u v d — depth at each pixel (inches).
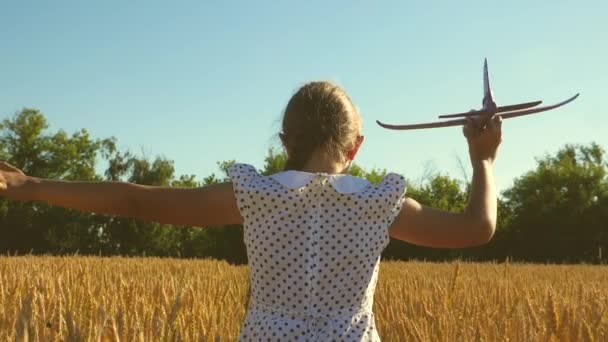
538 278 691.4
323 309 86.3
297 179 87.9
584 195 2792.8
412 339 184.9
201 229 2677.2
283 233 86.8
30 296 105.3
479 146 95.2
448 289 272.4
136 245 2689.5
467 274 754.2
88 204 84.4
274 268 86.9
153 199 86.2
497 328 203.9
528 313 220.7
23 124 3112.7
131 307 176.7
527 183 2891.2
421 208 92.0
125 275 548.1
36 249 2684.5
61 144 3157.0
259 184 87.9
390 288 302.7
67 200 84.0
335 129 89.2
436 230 90.4
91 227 2709.2
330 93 91.1
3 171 84.4
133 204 85.7
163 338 140.5
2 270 397.4
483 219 89.3
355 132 91.9
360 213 87.9
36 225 2684.5
